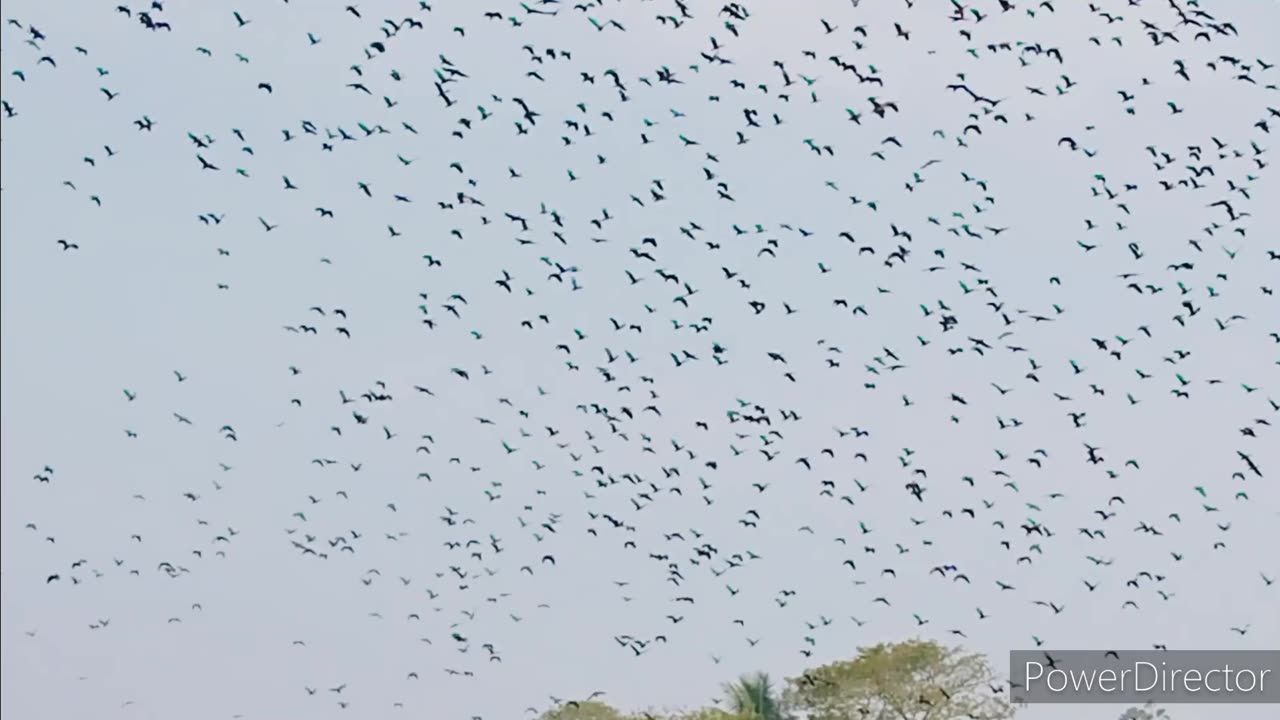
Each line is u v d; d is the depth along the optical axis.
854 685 61.03
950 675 61.00
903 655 61.12
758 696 60.88
